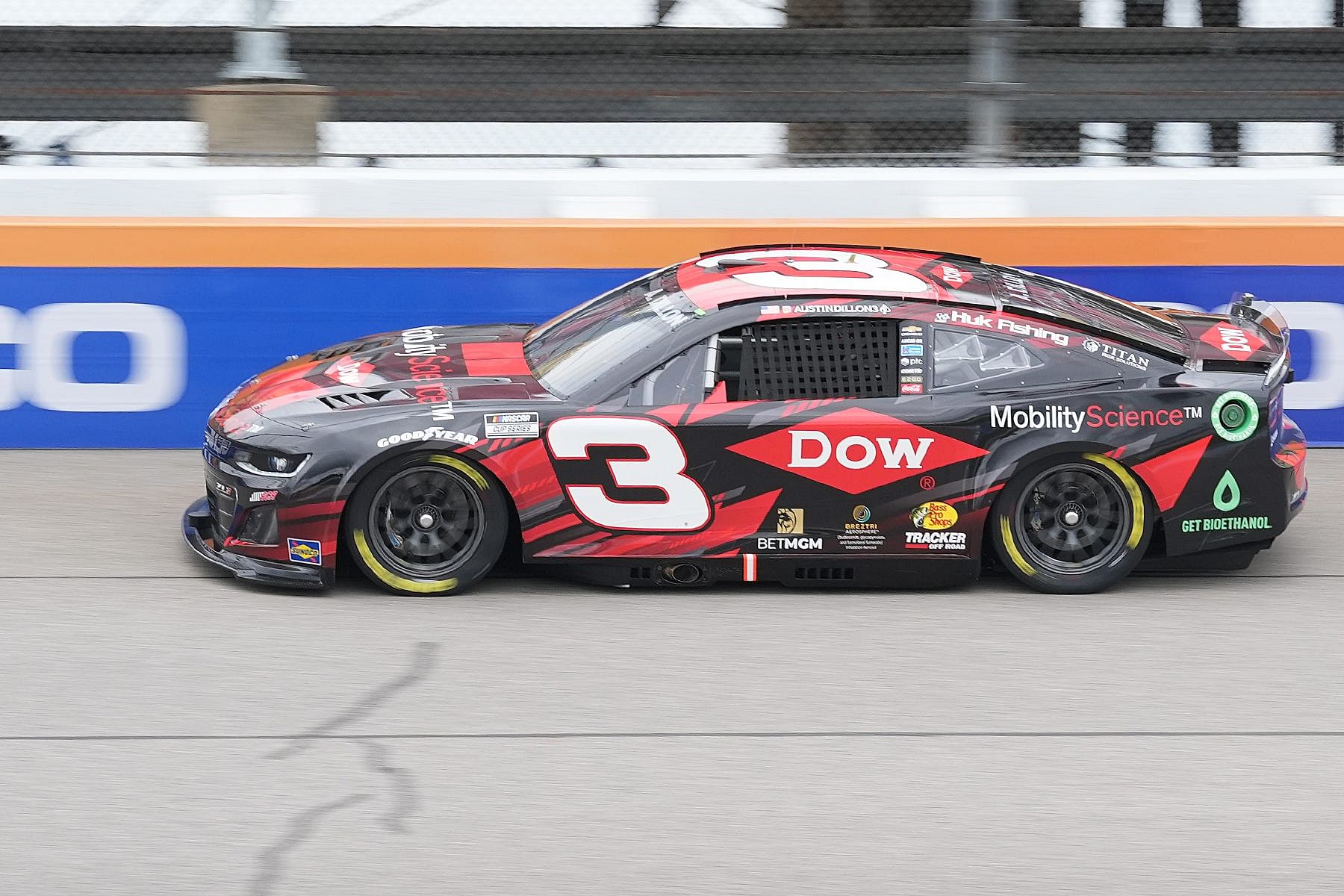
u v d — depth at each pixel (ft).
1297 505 53.11
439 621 48.60
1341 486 64.49
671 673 44.73
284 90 73.31
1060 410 50.60
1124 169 73.10
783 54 78.38
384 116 79.87
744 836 35.09
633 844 34.60
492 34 78.59
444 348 56.18
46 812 35.70
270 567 50.26
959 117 78.43
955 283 53.67
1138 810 36.68
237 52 74.74
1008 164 74.28
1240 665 46.16
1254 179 71.82
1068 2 81.30
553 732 40.52
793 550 50.85
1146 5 81.05
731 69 78.79
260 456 49.62
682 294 53.26
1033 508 51.65
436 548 50.60
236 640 46.68
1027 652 46.93
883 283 52.90
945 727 41.29
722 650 46.65
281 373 55.16
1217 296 69.00
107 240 65.72
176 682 43.42
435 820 35.58
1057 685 44.32
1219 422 51.13
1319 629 49.26
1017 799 37.17
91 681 43.39
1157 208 72.02
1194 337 54.13
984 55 73.67
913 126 79.41
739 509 50.39
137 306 66.49
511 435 49.44
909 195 72.18
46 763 38.19
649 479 49.96
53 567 53.11
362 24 74.08
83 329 66.39
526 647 46.60
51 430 67.31
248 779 37.50
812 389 50.67
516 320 68.74
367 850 34.14
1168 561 55.77
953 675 44.98
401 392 51.11
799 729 40.96
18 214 69.31
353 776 37.76
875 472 50.37
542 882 32.91
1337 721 42.14
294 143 73.82
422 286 67.87
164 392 67.41
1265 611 50.96
